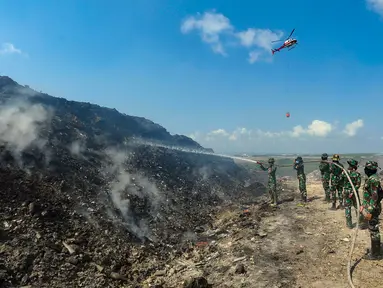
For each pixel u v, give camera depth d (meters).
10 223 7.65
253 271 6.83
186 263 8.50
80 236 8.41
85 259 7.66
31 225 7.87
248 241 8.87
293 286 5.95
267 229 9.75
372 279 5.79
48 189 9.55
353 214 10.26
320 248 7.62
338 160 11.20
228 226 11.70
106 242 8.77
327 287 5.73
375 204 6.40
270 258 7.41
